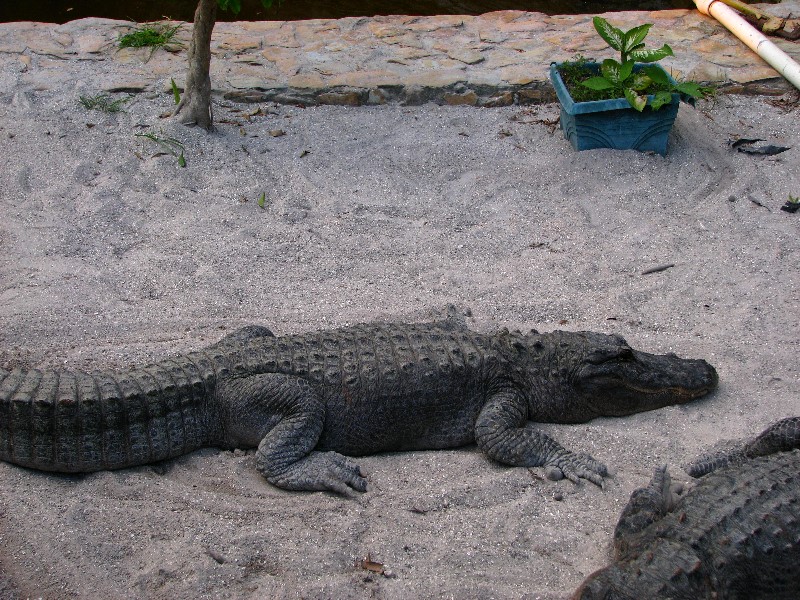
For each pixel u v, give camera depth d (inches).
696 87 194.2
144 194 187.0
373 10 270.1
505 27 235.6
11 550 130.0
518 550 130.8
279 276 170.9
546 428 147.5
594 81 195.6
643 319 162.2
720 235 178.9
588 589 120.3
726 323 161.0
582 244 177.6
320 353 144.4
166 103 209.0
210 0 192.4
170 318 162.2
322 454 140.4
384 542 131.4
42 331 158.7
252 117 208.5
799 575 125.2
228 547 130.8
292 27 235.1
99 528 132.4
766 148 198.1
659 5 271.7
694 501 128.6
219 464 141.3
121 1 274.8
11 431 136.7
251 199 187.3
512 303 165.5
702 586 121.1
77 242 176.1
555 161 196.2
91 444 137.6
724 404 148.7
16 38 227.8
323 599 126.0
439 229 181.3
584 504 136.1
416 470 141.4
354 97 212.5
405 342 146.4
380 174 194.1
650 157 195.9
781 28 227.5
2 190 186.4
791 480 129.0
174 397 139.8
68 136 199.3
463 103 213.8
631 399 147.9
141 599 126.0
